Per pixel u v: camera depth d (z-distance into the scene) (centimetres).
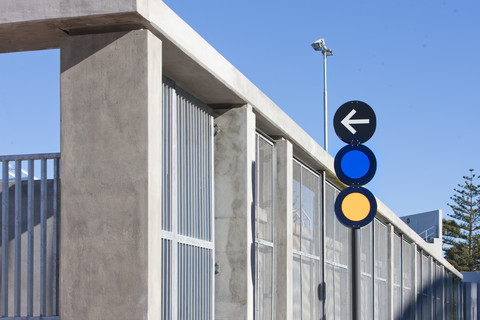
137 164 597
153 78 614
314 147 1240
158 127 620
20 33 625
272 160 1075
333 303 1443
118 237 594
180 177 781
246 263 870
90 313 591
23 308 709
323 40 2981
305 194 1259
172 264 737
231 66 821
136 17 596
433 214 4331
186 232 788
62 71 619
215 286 877
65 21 600
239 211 878
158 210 611
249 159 893
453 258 7744
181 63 723
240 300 866
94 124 609
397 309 2245
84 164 607
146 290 584
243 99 866
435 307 3167
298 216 1199
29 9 599
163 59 711
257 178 990
